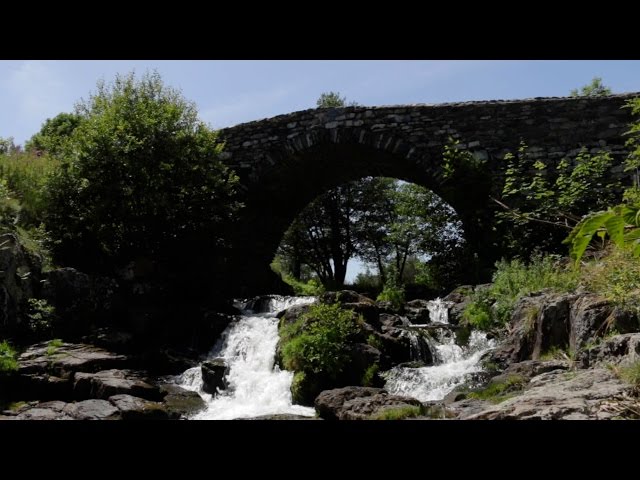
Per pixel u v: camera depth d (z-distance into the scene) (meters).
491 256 12.45
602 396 3.96
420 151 13.54
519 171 12.23
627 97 12.55
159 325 10.82
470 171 12.95
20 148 14.93
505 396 5.56
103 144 12.06
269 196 15.83
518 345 7.50
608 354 5.09
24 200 12.19
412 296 17.66
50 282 9.90
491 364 7.61
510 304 9.12
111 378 8.05
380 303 10.88
